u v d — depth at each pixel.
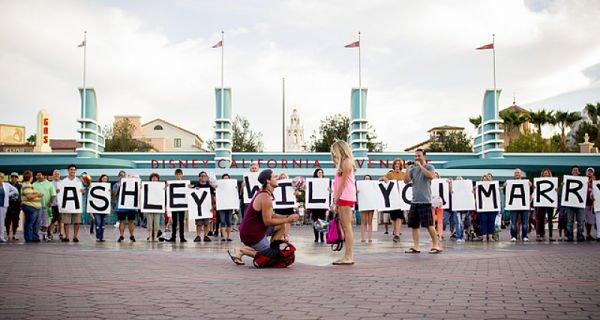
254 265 8.98
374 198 15.65
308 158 40.97
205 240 16.00
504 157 40.16
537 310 5.26
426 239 16.92
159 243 15.20
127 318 4.92
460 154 42.31
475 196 16.00
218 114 39.56
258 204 8.95
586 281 7.20
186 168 40.12
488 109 41.00
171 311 5.24
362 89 40.41
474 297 5.98
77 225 16.03
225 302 5.71
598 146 67.81
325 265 9.26
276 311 5.23
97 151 40.12
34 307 5.44
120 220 16.22
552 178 16.19
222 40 40.38
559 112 72.94
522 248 12.98
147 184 15.85
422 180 11.63
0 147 68.06
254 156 40.59
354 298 5.93
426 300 5.80
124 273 8.16
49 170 40.94
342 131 66.69
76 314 5.10
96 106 40.19
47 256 11.00
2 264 9.47
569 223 16.02
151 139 85.00
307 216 32.59
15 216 17.08
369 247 13.53
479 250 12.38
